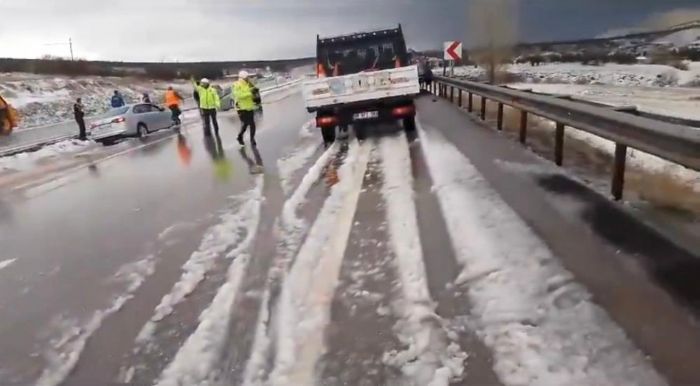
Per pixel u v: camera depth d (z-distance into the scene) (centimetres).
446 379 288
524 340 316
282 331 354
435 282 405
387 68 1436
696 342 299
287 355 325
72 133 2325
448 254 457
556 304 354
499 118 1183
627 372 278
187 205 738
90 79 5353
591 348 302
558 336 317
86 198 875
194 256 517
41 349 365
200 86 1758
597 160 806
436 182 712
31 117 3195
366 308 376
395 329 345
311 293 407
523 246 455
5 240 654
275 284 429
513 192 627
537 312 346
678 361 284
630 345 301
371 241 508
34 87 4253
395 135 1249
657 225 480
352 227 557
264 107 2962
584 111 634
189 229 614
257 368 314
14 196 966
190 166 1100
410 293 391
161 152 1414
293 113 2384
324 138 1261
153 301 423
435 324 345
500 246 459
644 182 650
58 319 410
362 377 298
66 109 3594
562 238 466
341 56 1438
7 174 1285
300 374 305
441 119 1513
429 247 477
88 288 467
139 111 2030
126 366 332
